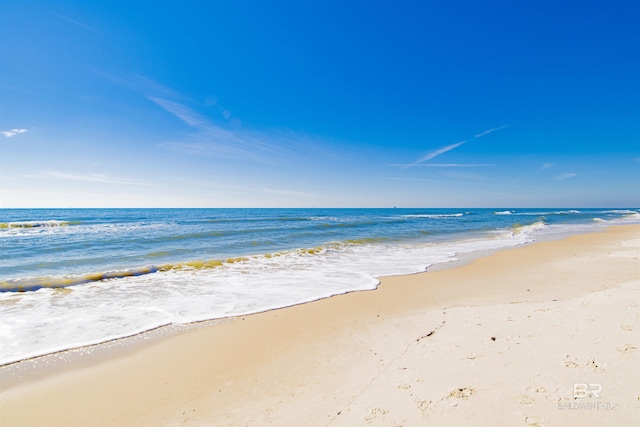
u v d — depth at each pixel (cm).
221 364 486
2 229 2619
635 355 369
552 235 2447
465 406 319
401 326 616
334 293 881
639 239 2039
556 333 468
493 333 505
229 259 1325
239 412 365
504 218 5394
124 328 632
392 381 390
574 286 885
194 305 776
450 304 762
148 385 431
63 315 702
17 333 603
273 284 980
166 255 1462
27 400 400
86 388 425
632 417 275
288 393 399
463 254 1552
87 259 1334
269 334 601
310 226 3070
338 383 413
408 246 1838
